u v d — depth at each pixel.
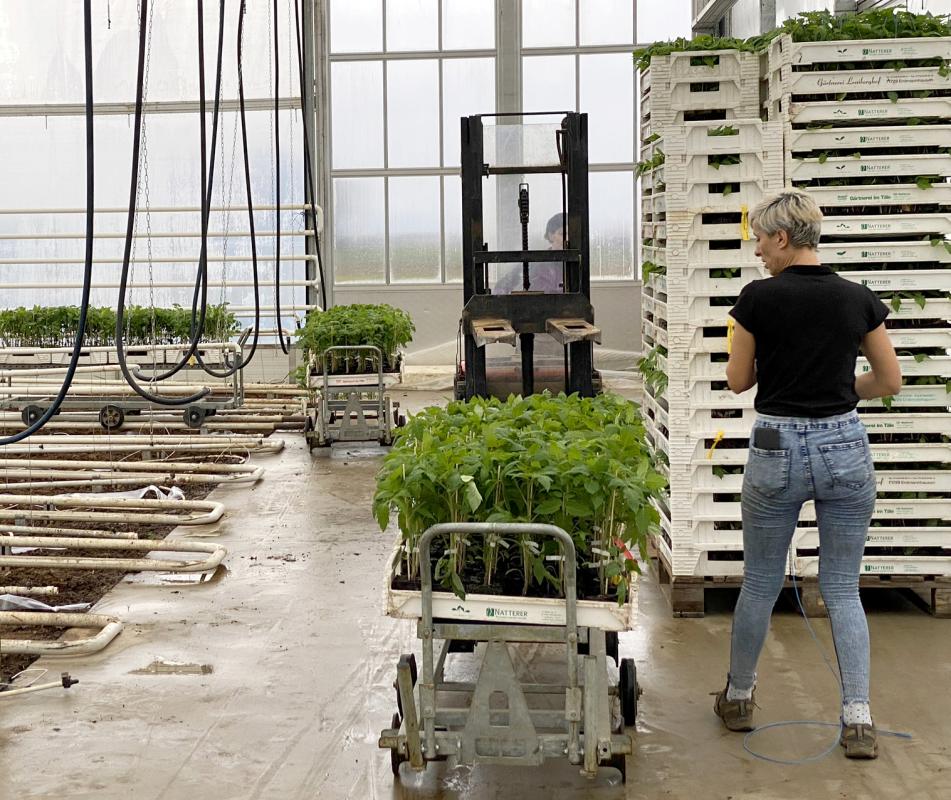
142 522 6.73
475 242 6.47
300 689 4.28
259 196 13.91
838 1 8.60
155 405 9.50
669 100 5.34
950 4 6.47
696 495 4.96
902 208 5.02
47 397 9.68
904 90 4.88
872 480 3.59
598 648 3.46
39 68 13.67
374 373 9.61
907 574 4.95
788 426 3.57
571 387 6.34
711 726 3.90
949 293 4.91
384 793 3.47
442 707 4.05
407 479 3.30
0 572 5.89
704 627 4.91
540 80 15.27
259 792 3.47
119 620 4.97
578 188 6.61
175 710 4.09
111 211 12.16
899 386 3.62
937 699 4.08
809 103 4.89
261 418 10.77
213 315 11.02
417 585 3.38
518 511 3.44
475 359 6.24
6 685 4.31
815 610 4.98
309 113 13.60
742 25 11.85
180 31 13.68
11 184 13.83
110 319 10.95
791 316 3.55
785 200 3.66
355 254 15.48
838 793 3.40
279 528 6.88
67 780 3.56
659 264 5.47
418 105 15.30
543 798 3.41
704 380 4.93
